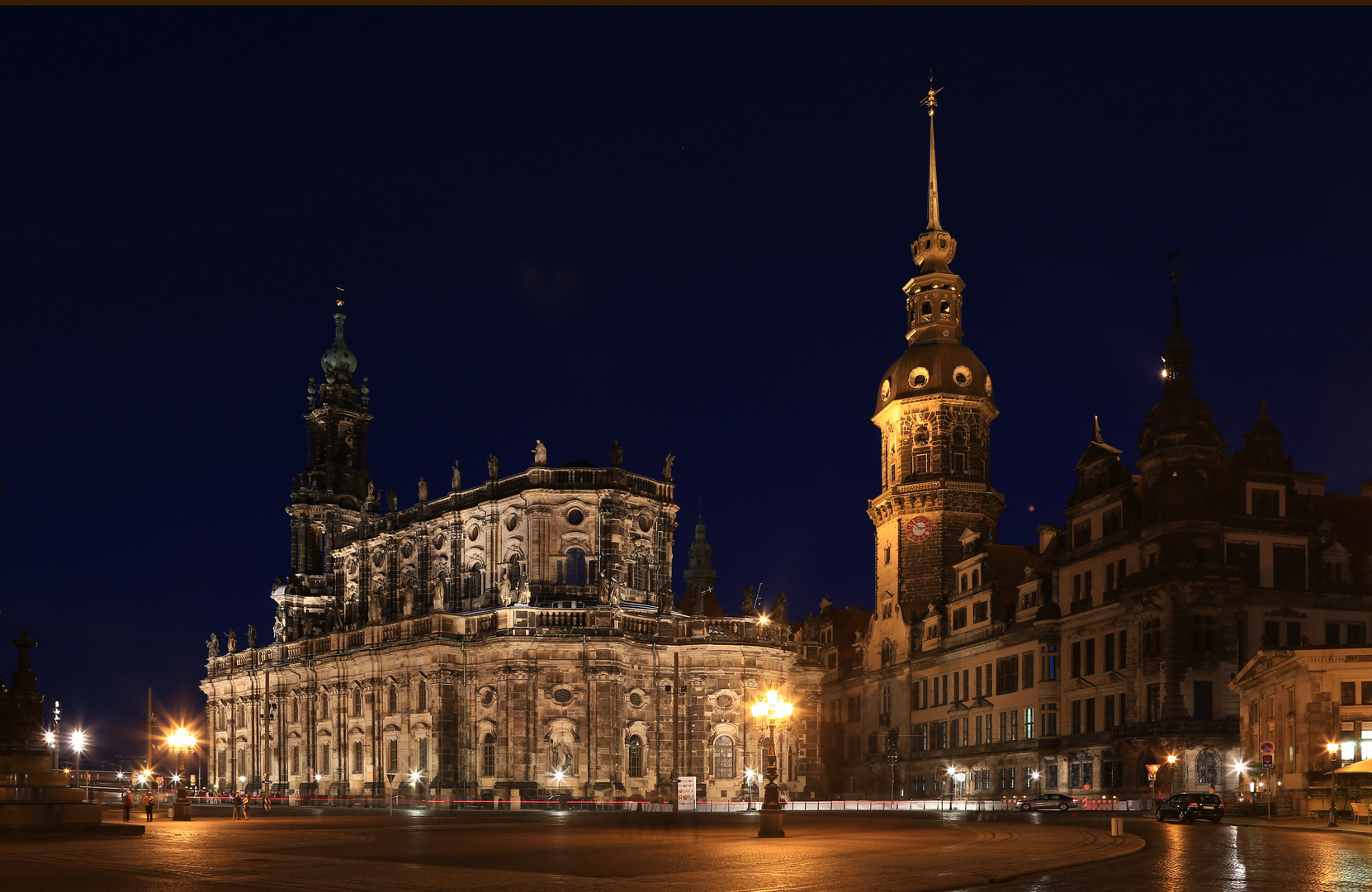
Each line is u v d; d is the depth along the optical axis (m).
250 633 148.75
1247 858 37.84
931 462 127.81
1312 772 68.12
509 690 112.81
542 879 31.61
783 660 120.81
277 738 141.12
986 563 113.94
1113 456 97.81
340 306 160.50
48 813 54.38
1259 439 92.19
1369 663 68.38
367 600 138.75
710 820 75.19
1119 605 93.12
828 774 139.62
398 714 121.94
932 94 139.25
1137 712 89.62
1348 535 95.62
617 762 112.12
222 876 32.72
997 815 80.12
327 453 155.38
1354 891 28.36
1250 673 79.56
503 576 120.62
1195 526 87.69
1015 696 106.31
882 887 29.30
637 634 116.50
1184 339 92.31
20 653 56.66
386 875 32.81
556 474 120.31
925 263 134.75
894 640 128.38
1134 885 29.80
